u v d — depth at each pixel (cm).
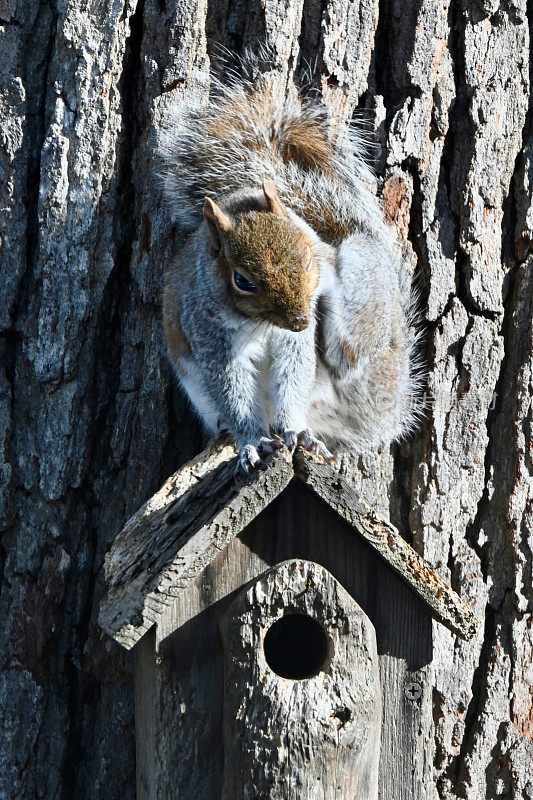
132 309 845
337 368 873
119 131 844
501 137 859
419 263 852
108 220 838
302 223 863
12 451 835
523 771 834
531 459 846
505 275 862
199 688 640
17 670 821
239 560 645
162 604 611
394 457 853
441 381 846
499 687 837
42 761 818
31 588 825
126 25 842
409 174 853
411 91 852
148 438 836
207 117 862
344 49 853
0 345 838
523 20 871
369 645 636
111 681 823
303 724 618
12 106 844
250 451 681
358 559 657
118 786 814
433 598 643
